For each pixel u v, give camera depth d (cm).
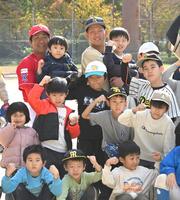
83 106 599
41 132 557
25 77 624
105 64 620
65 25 2912
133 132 579
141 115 551
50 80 564
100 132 581
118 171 536
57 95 560
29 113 592
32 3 3259
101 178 541
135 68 652
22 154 542
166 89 583
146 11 3591
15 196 516
